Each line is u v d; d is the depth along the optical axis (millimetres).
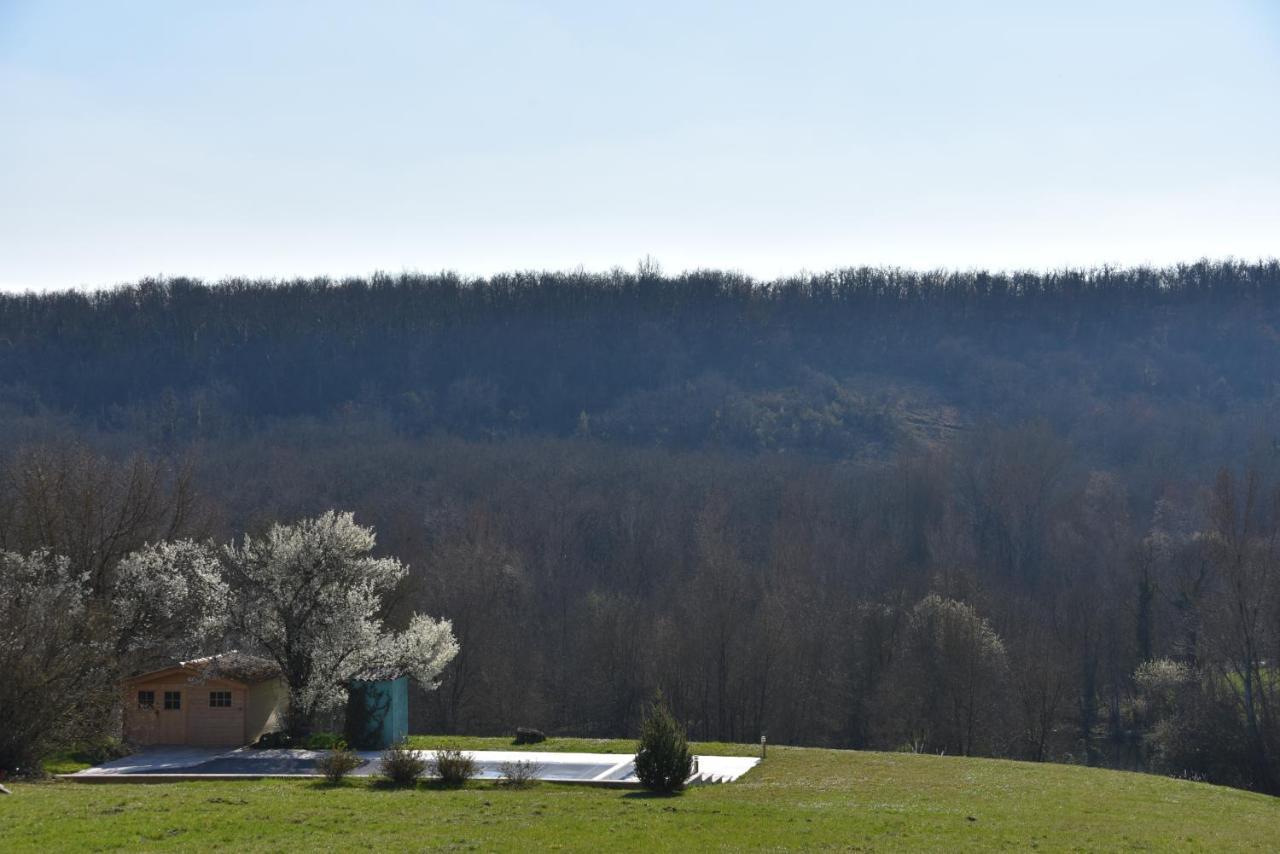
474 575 74875
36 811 24734
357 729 41312
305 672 42188
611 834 23797
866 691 70375
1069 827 25719
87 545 48031
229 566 43750
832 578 84750
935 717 63844
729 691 70250
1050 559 91188
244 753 39438
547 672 74062
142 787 30219
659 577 86188
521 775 32312
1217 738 56375
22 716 32875
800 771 35750
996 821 26281
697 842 23172
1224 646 59375
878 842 23391
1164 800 30984
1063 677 67125
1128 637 77312
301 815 25047
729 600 71562
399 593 64000
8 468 64000
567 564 89688
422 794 29281
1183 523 89938
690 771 31359
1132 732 71062
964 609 65125
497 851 22109
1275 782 54125
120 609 42250
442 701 69438
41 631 34500
